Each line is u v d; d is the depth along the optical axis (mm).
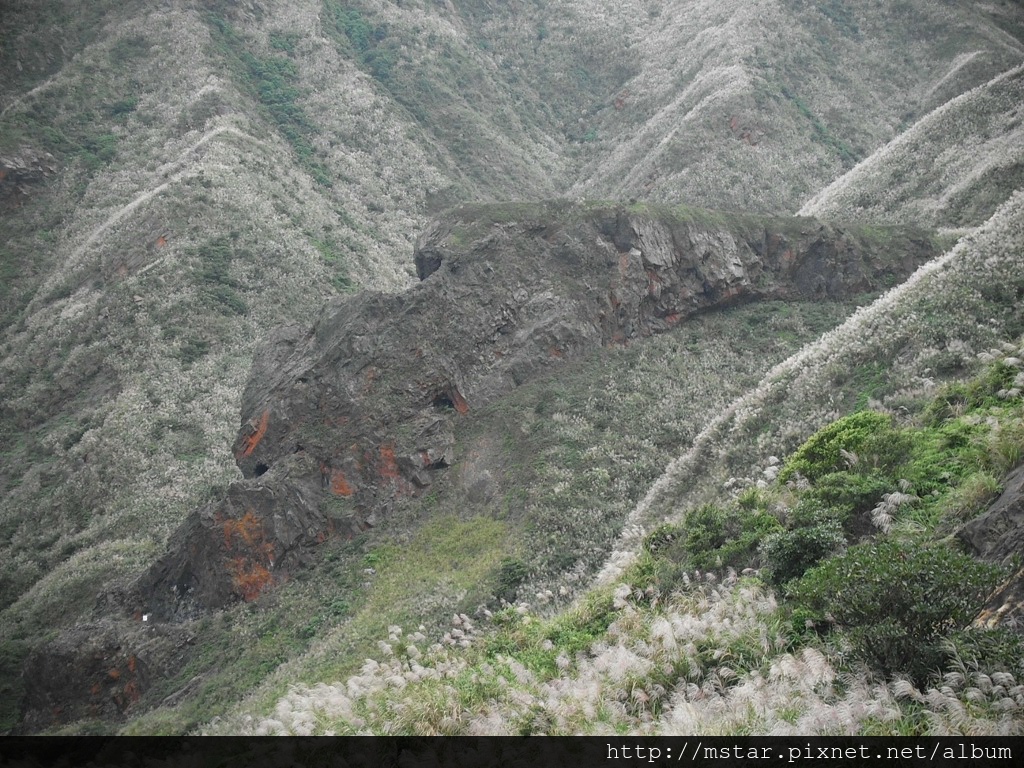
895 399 20516
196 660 26656
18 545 43656
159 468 44281
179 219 62062
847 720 8391
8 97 88438
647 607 13961
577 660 12531
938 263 28484
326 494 31281
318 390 33562
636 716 10281
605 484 28609
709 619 11547
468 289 35906
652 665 10867
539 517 27562
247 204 64188
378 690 12391
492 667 12703
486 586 24531
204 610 29062
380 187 81500
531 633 14516
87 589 35844
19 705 29375
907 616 9141
